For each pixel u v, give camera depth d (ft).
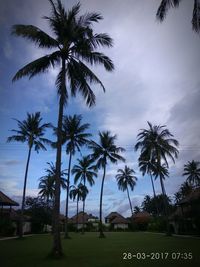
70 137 129.49
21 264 41.42
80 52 60.80
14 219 156.04
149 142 136.98
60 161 57.52
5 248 69.56
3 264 41.57
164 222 181.47
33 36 58.49
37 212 190.80
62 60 62.18
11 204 136.46
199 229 114.62
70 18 59.67
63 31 59.36
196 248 60.85
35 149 130.11
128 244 79.30
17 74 59.00
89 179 182.91
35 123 126.93
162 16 51.03
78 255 53.06
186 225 131.03
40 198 198.90
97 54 62.34
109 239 110.42
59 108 60.64
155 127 139.74
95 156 141.08
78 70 61.52
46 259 47.34
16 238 118.52
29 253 57.36
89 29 60.54
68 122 130.21
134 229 249.34
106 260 45.34
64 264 41.06
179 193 265.75
